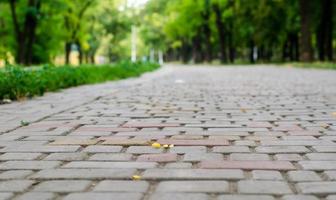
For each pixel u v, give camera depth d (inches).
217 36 2551.7
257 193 117.3
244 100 348.8
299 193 117.5
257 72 963.3
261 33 1993.1
